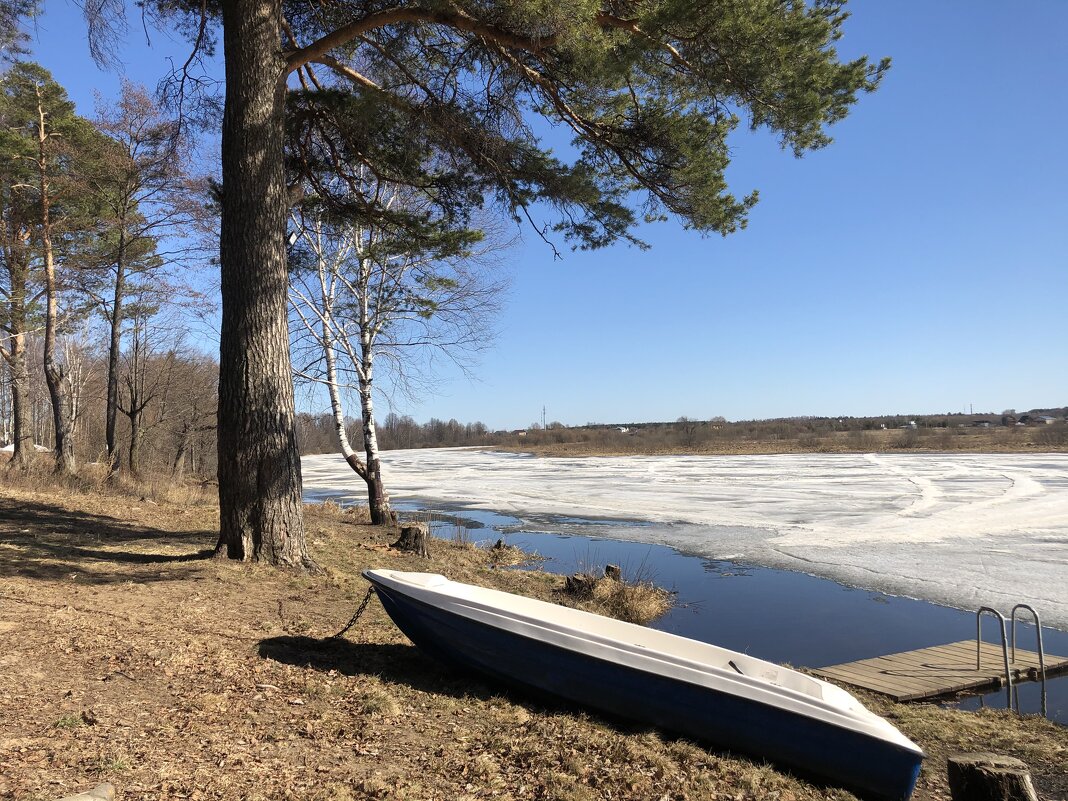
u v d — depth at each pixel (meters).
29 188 20.28
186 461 37.59
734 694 4.78
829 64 8.23
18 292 20.78
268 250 8.91
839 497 24.53
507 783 4.10
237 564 8.76
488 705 5.32
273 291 8.97
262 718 4.67
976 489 24.95
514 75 9.94
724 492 27.94
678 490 29.56
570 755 4.50
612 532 19.31
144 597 7.31
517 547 15.97
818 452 53.25
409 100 10.46
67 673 5.05
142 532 12.31
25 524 11.97
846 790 4.60
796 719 4.65
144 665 5.34
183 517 15.21
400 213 11.98
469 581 11.07
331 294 15.49
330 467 55.59
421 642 5.82
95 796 3.24
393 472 48.09
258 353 8.88
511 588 11.17
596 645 5.13
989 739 6.04
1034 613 7.67
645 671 4.99
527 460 59.53
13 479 17.77
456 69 10.36
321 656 6.08
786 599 11.63
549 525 21.05
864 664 8.20
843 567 13.66
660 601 11.12
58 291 21.61
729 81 8.42
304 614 7.35
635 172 10.30
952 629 9.73
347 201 12.10
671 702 4.94
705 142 9.60
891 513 20.14
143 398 29.47
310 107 10.60
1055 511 19.23
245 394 8.89
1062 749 5.79
